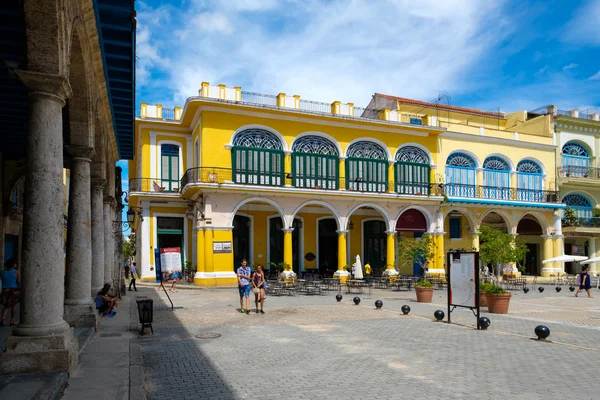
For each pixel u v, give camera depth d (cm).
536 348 821
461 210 2897
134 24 794
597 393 560
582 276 1903
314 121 2544
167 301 1627
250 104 2355
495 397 545
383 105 3186
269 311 1351
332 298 1770
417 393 560
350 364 702
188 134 2719
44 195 587
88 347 790
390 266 2669
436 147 2872
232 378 627
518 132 3128
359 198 2589
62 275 614
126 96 1134
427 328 1042
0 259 1334
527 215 3291
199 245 2300
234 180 2327
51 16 566
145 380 618
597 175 3325
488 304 1362
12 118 1121
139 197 2580
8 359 561
